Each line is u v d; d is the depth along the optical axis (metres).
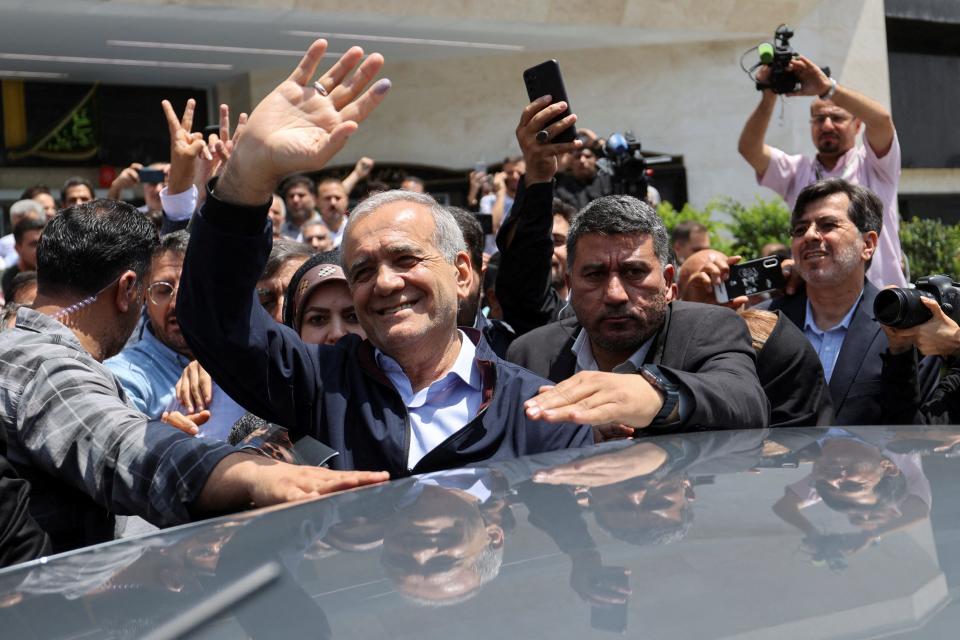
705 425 1.95
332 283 2.69
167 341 3.21
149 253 2.47
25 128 13.91
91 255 2.34
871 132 5.20
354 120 1.69
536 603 0.69
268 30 12.33
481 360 2.17
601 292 2.64
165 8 11.23
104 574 0.90
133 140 14.46
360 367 2.16
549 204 3.30
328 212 8.27
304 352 2.11
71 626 0.77
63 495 2.03
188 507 1.75
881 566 0.69
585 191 7.50
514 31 13.23
